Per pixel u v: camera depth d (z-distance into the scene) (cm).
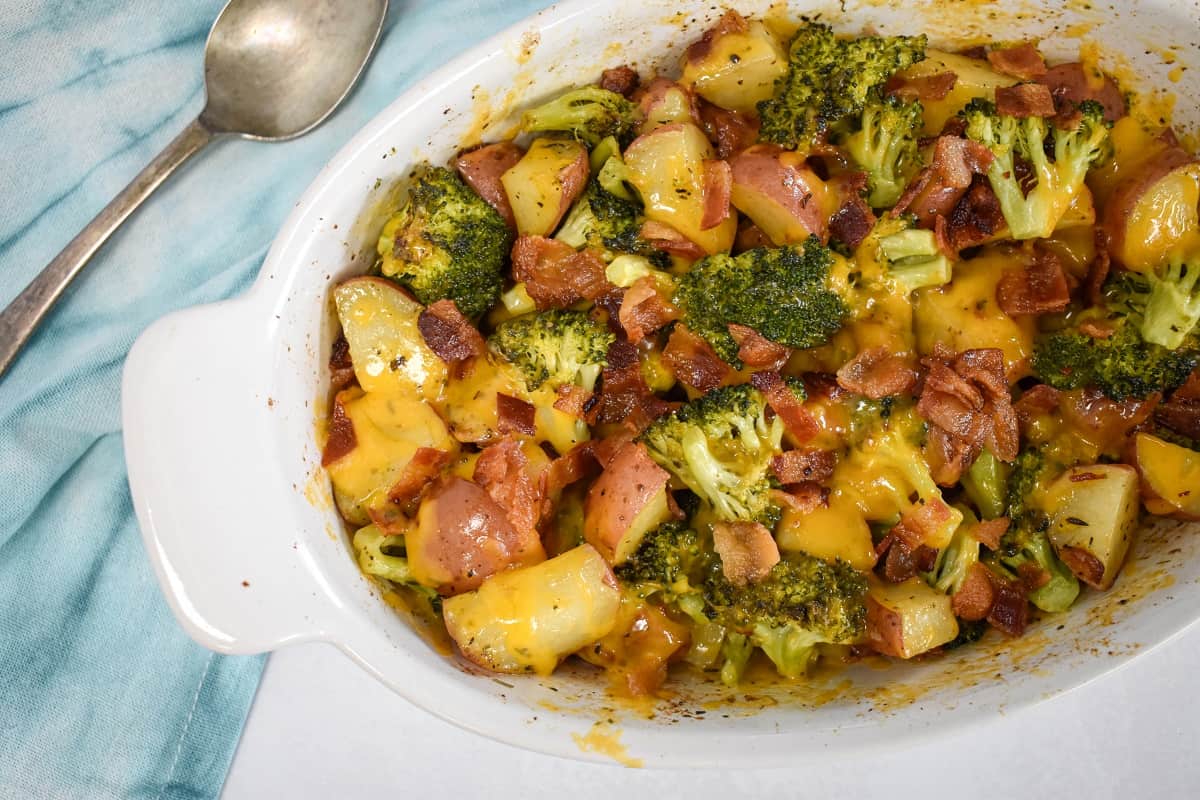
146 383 39
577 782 47
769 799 47
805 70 42
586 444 43
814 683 42
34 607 48
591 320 42
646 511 41
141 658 48
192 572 39
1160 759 47
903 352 42
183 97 50
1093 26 41
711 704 42
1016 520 42
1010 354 42
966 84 42
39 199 49
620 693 42
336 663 48
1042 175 41
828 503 42
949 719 40
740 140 43
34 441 49
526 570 41
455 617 41
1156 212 41
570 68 42
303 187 50
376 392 42
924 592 42
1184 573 41
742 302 41
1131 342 41
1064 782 47
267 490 40
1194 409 42
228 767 48
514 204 43
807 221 41
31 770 48
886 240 41
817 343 42
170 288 50
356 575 41
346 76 49
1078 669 40
